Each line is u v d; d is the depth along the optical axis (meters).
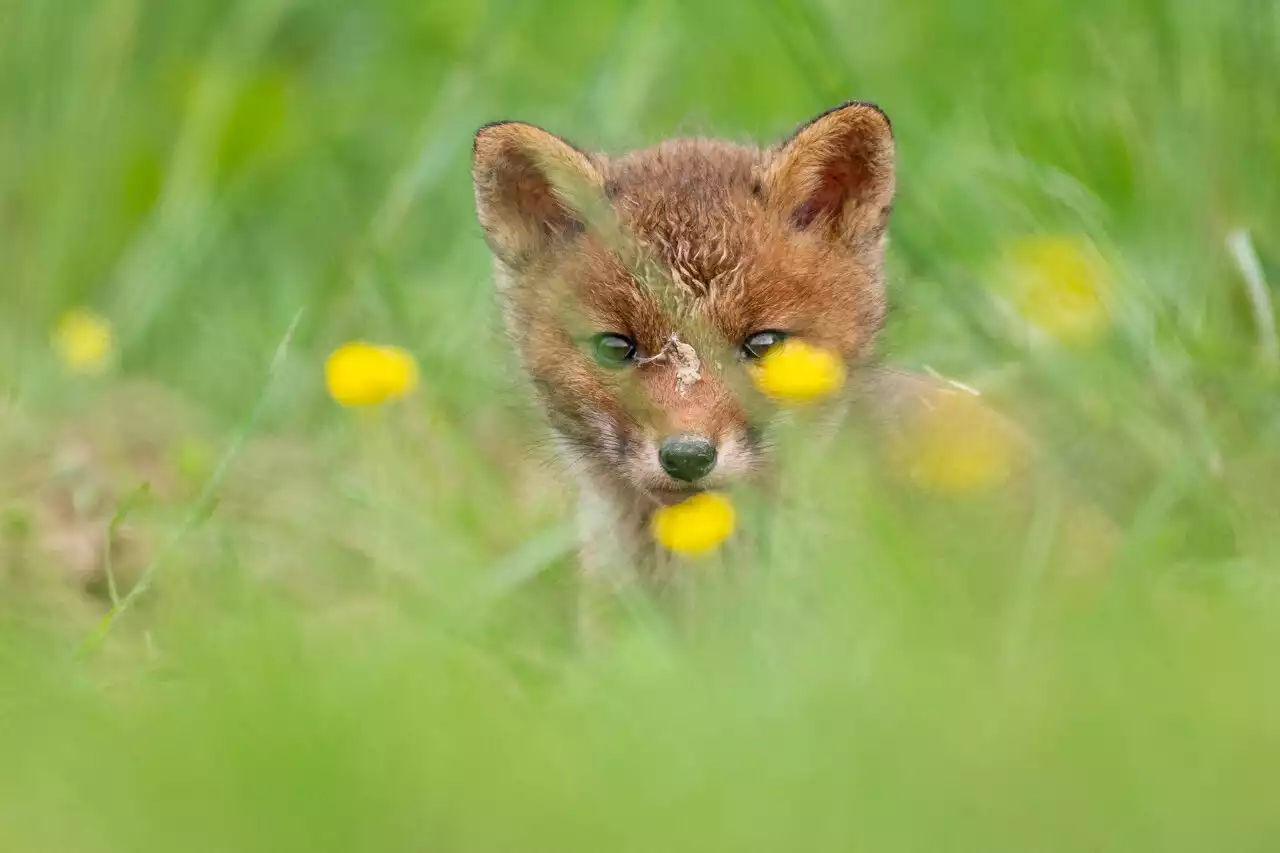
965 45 14.16
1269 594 8.46
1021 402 11.34
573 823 5.59
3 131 15.73
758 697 7.09
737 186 10.57
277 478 12.48
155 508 11.59
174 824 5.70
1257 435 10.71
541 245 11.02
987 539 9.85
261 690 6.80
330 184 16.75
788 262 10.22
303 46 17.61
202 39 16.97
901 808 5.44
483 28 16.19
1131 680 6.30
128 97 16.47
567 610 10.49
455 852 5.59
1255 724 5.66
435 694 7.02
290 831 5.61
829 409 10.34
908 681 6.77
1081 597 8.88
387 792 5.75
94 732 6.61
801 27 13.44
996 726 5.89
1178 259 12.32
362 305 14.05
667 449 9.64
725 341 10.06
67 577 11.37
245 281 16.28
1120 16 13.21
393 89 17.14
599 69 15.55
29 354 14.41
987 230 12.73
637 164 11.00
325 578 10.70
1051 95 13.46
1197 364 11.20
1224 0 12.52
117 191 16.44
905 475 10.33
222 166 16.80
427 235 15.80
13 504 12.05
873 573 8.67
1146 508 9.84
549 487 12.00
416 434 12.22
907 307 11.88
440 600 9.31
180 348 15.55
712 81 15.96
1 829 5.83
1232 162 12.50
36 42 15.78
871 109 10.43
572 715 7.07
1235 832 5.12
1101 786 5.37
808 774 5.77
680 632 9.93
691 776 5.87
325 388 13.66
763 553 9.71
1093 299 11.50
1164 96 12.81
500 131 10.77
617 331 10.16
